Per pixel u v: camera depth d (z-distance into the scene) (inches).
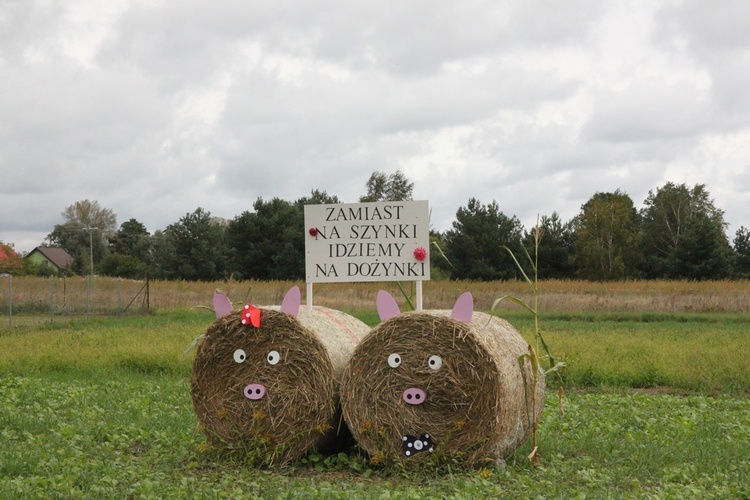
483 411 308.3
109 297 1450.5
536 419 342.0
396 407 315.9
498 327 341.1
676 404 494.6
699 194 2994.6
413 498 265.3
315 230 410.3
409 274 403.5
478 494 271.9
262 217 2431.1
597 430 392.8
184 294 1482.5
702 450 347.9
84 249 3634.4
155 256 3449.8
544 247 2529.5
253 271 2431.1
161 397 501.0
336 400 331.3
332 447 350.6
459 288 1518.2
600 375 605.3
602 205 2657.5
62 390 510.9
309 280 408.8
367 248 406.3
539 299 1414.9
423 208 404.5
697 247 2420.0
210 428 336.8
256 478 304.8
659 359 635.5
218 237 2513.5
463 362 310.3
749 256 2800.2
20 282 1471.5
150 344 740.0
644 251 2790.4
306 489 277.0
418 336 315.0
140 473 294.7
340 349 342.3
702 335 893.2
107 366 644.1
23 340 818.8
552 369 347.9
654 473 318.7
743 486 290.2
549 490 283.1
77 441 348.5
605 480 297.4
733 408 492.1
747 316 1282.0
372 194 2851.9
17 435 363.9
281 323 330.3
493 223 2418.8
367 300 1405.0
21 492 254.4
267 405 330.3
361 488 282.8
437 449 310.5
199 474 308.8
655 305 1380.4
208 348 337.7
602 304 1391.5
